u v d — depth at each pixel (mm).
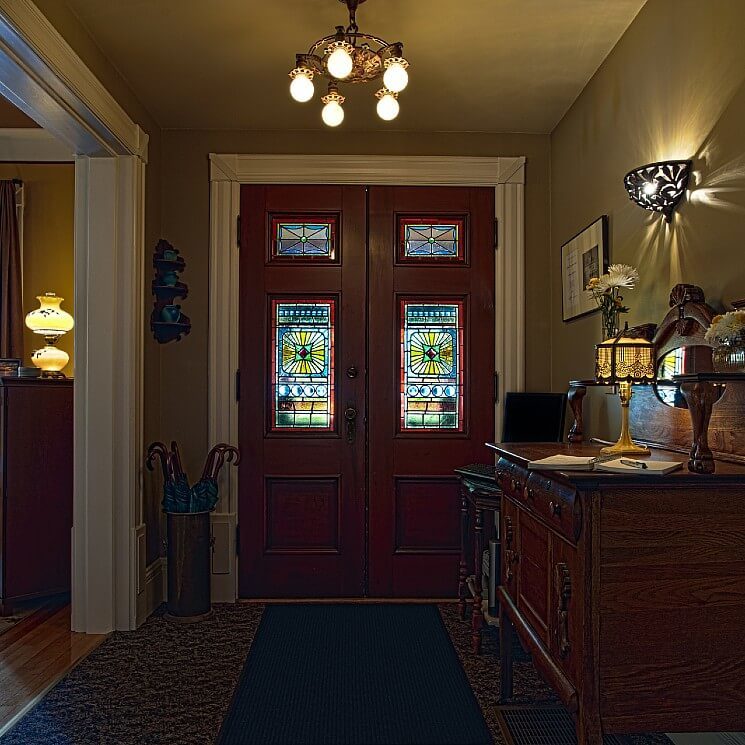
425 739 2453
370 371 4219
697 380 1847
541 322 4238
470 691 2832
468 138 4238
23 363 4723
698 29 2373
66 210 4777
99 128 3213
